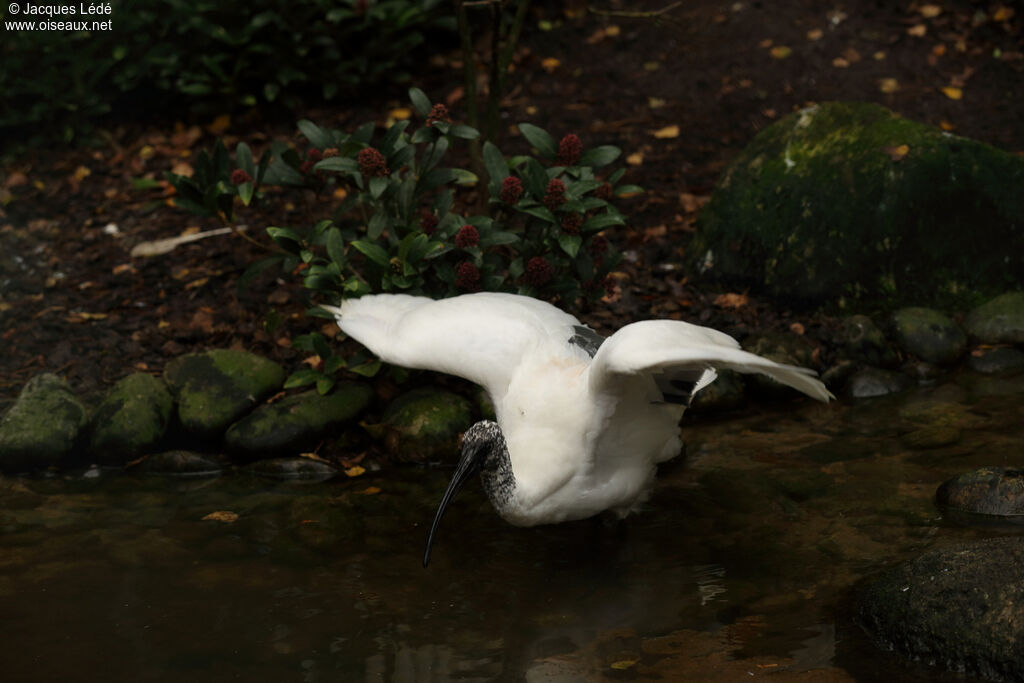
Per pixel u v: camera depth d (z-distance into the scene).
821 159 5.88
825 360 5.21
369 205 4.91
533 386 3.72
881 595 3.14
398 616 3.37
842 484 4.07
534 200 4.53
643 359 3.07
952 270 5.57
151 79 8.41
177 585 3.59
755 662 2.99
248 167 4.93
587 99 8.03
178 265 6.32
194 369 4.98
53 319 5.67
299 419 4.68
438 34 8.83
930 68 7.86
